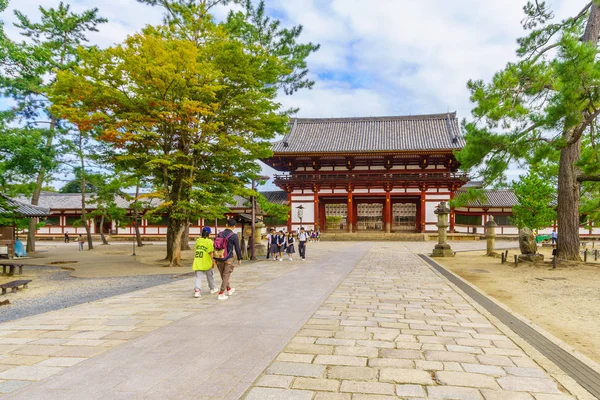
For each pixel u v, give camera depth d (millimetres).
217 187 20812
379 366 4828
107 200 36906
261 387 4191
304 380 4383
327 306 8438
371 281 12195
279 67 19188
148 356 5160
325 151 42656
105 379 4383
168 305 8562
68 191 72000
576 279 13602
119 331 6438
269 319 7180
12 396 3941
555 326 7414
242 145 19016
